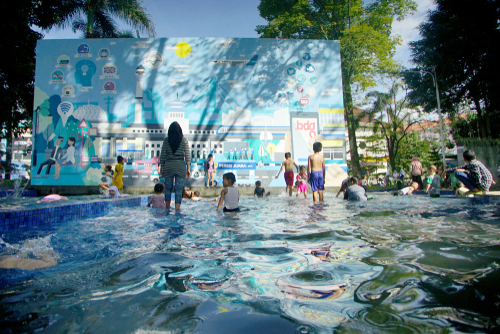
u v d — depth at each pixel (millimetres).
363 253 1546
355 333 737
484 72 16000
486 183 6035
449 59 16688
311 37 18281
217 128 11609
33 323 824
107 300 982
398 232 2158
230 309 900
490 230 2197
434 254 1489
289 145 11656
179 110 11594
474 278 1113
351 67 16781
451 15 16688
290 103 11797
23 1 11234
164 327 795
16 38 11078
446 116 20391
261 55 11930
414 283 1075
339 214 3439
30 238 2088
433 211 3570
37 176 11203
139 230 2451
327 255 1524
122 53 11703
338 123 11812
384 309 875
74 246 1812
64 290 1075
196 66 11781
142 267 1350
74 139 11344
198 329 774
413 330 748
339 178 11586
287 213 3748
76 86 11531
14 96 12133
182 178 4934
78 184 11211
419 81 18688
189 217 3414
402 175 16328
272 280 1152
